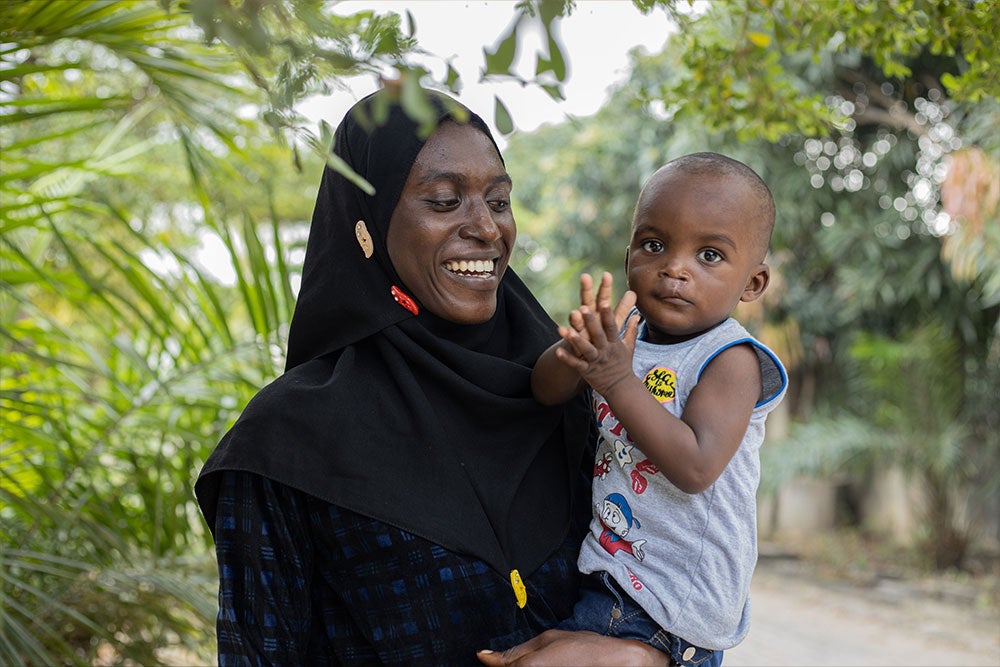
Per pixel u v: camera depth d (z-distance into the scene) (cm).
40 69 233
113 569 273
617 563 163
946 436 738
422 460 166
